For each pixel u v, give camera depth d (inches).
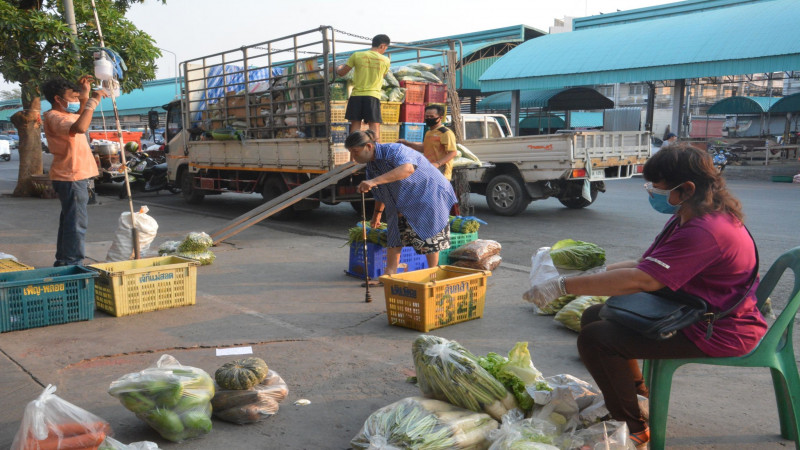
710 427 130.3
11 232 376.8
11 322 189.8
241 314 211.8
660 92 2250.2
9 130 2539.4
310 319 206.4
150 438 125.8
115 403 141.6
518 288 247.0
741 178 776.3
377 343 183.2
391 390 149.4
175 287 218.7
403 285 193.3
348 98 371.9
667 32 839.1
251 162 441.1
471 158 414.9
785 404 122.3
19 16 465.1
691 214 103.6
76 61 490.6
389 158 217.3
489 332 193.5
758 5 808.9
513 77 950.4
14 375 156.9
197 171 507.8
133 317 207.5
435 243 224.5
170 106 550.9
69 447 102.8
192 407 124.0
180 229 401.4
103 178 619.5
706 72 756.0
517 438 104.2
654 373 113.3
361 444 111.7
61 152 230.4
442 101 408.5
